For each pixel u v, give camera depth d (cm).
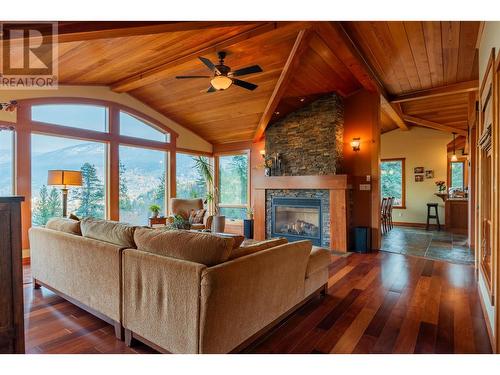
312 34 369
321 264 304
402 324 252
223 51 403
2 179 443
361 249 527
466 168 821
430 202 871
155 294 198
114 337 230
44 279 312
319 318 263
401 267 430
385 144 944
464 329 243
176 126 705
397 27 346
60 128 499
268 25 345
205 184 791
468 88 516
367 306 289
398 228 846
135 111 612
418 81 518
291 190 614
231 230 765
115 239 239
